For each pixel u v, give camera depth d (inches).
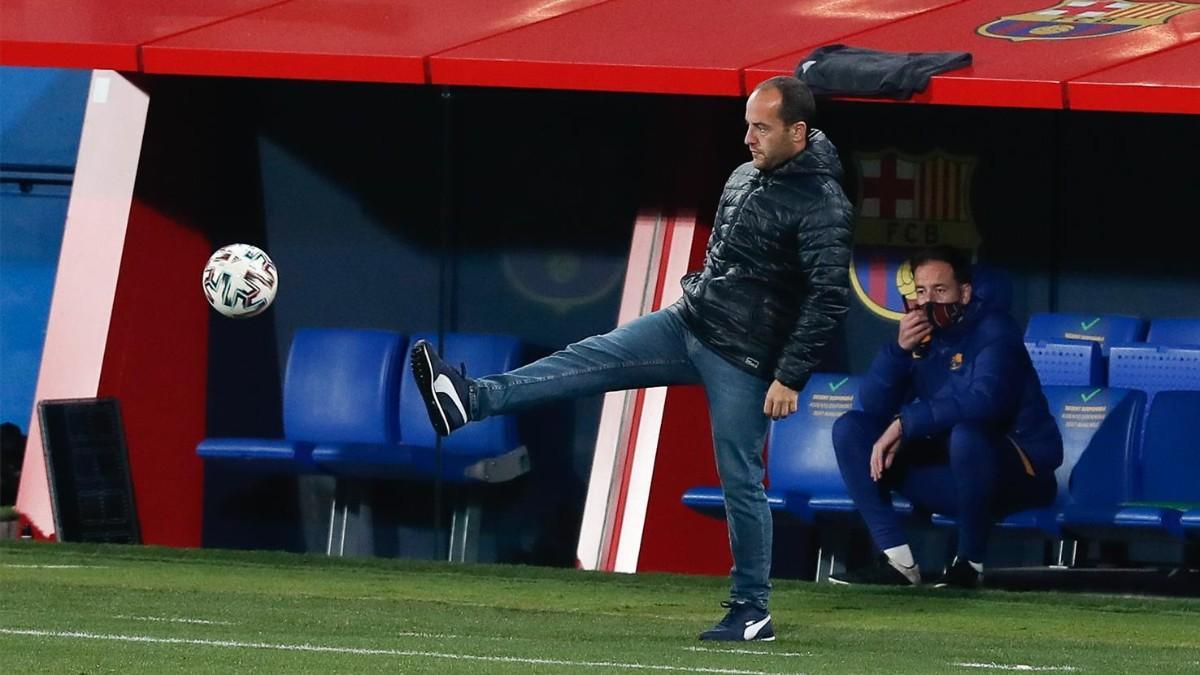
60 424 1376.7
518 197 1480.1
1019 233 1396.4
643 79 1208.2
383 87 1501.0
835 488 1314.0
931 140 1406.3
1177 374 1301.7
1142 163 1373.0
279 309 1521.9
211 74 1270.9
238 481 1491.1
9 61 1290.6
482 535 1466.5
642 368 840.3
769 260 816.3
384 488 1480.1
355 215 1510.8
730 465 836.6
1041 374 1336.1
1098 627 985.5
